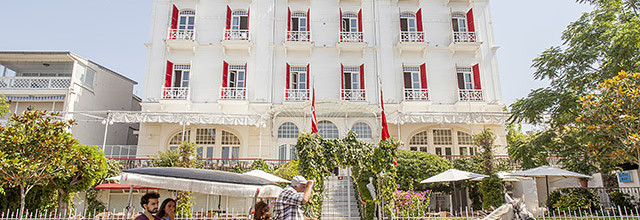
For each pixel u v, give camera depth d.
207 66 22.23
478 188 16.72
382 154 11.14
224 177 6.80
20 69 22.25
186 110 21.00
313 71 22.58
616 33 14.17
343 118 21.48
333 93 22.28
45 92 20.81
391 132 21.64
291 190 6.45
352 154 10.81
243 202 17.83
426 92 21.97
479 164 17.27
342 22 23.58
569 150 16.11
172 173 6.78
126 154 22.50
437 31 23.58
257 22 23.00
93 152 14.55
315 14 23.56
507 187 17.95
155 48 22.23
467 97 21.94
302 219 6.45
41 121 11.72
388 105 21.86
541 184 17.69
